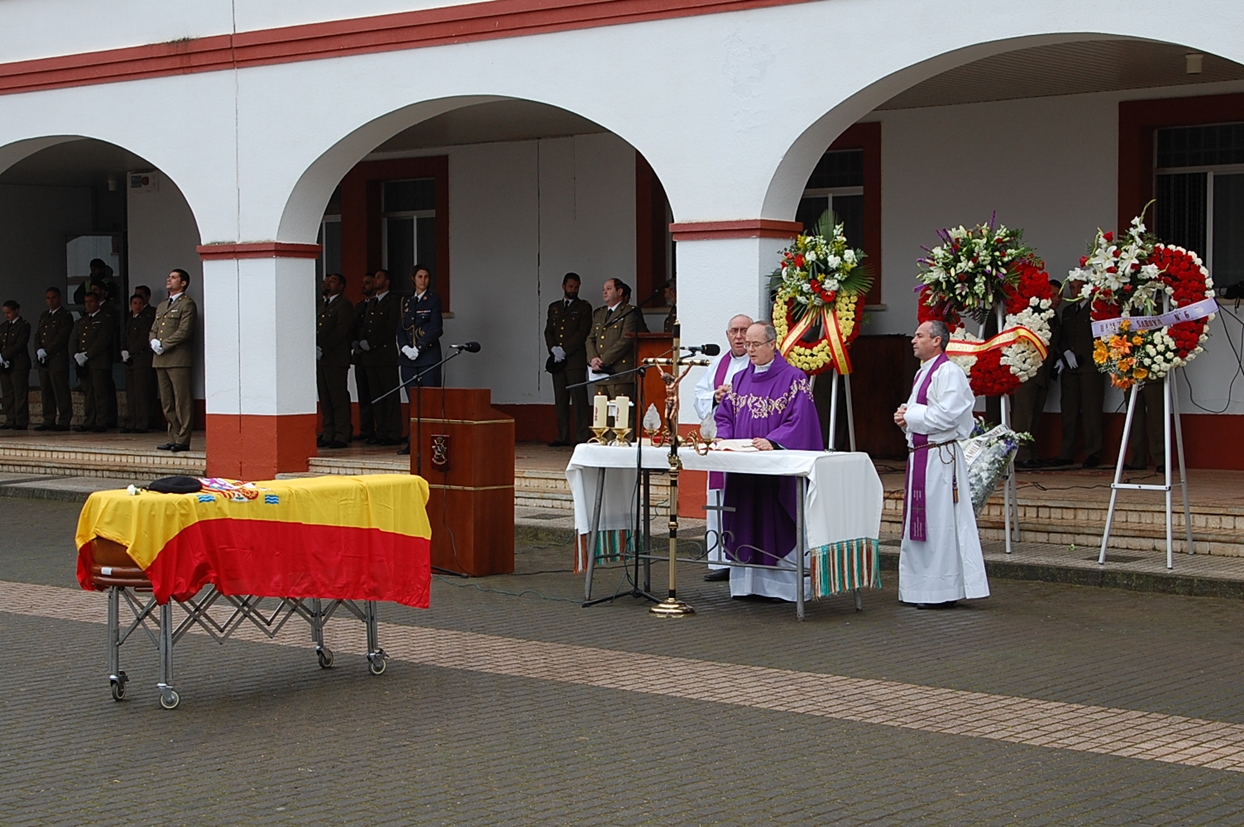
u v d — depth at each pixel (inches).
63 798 230.7
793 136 474.6
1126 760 245.3
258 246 592.7
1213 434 546.9
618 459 387.5
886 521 480.1
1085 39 431.8
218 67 598.2
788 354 465.1
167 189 820.6
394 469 591.8
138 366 788.6
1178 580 393.7
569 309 658.2
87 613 385.4
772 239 486.0
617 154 679.1
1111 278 403.9
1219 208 553.3
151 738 265.0
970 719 272.4
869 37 459.2
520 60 527.8
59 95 637.3
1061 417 566.6
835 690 295.4
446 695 294.5
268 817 220.5
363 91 565.3
